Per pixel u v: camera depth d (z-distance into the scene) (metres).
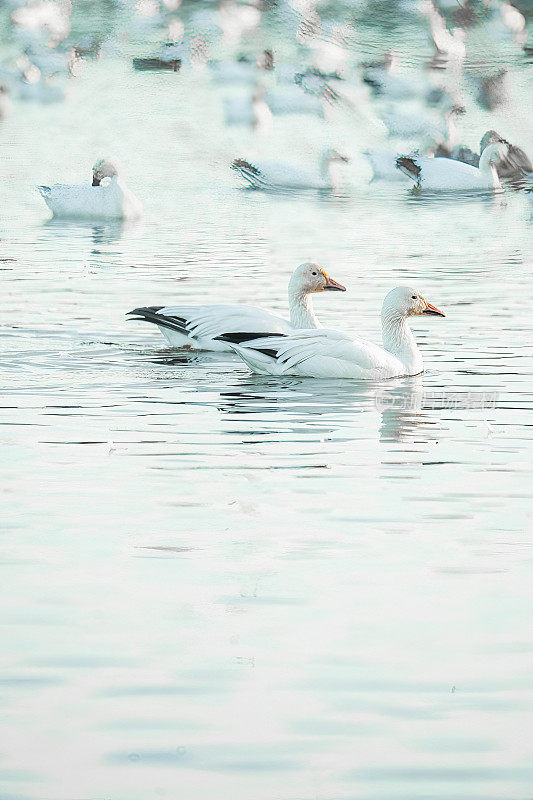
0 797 7.43
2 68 56.94
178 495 12.63
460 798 7.44
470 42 64.31
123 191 34.94
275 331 19.22
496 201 39.28
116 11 73.25
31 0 64.44
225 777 7.61
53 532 11.52
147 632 9.41
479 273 26.55
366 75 50.41
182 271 26.62
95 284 25.03
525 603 9.98
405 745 7.94
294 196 39.19
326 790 7.50
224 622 9.59
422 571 10.62
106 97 56.00
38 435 14.87
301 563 10.80
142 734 8.05
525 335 20.83
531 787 7.54
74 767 7.71
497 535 11.49
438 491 12.81
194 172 42.31
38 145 45.94
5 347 19.69
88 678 8.71
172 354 19.52
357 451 14.34
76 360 18.94
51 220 34.53
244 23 65.00
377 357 18.19
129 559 10.85
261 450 14.30
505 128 50.25
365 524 11.79
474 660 9.02
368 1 70.12
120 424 15.41
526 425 15.51
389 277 26.08
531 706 8.40
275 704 8.40
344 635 9.39
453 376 18.28
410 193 40.84
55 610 9.79
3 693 8.51
